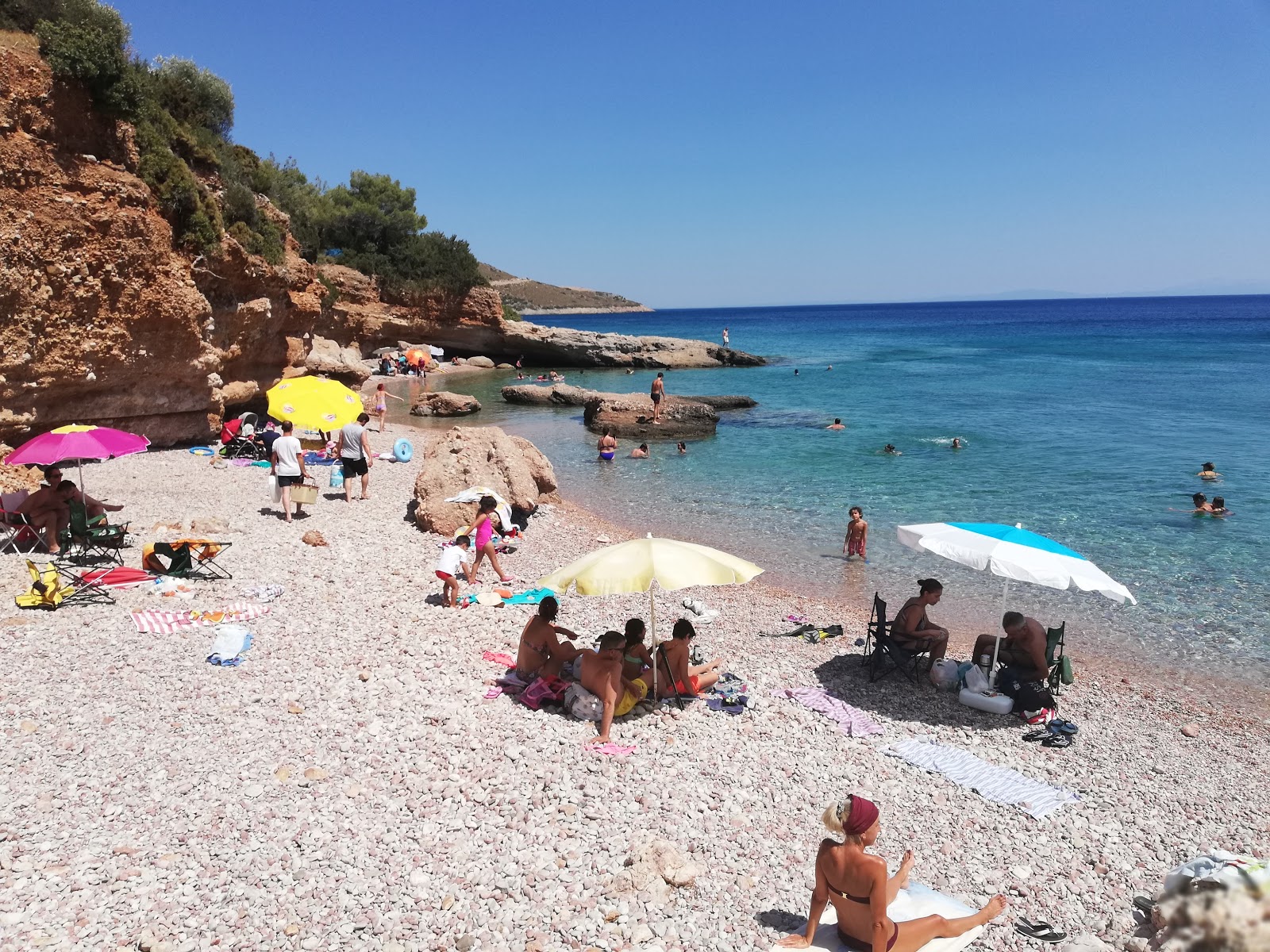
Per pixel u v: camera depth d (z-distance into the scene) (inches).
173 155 896.3
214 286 960.9
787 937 219.5
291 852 253.8
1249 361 2701.8
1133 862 276.5
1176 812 310.7
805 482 961.5
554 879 246.7
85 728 320.2
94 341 776.9
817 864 215.9
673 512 820.6
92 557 519.2
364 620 453.7
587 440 1285.7
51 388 753.0
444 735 329.7
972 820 296.4
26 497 561.6
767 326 6815.9
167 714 335.3
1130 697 426.6
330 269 2185.0
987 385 2049.7
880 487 927.0
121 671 370.9
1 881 233.0
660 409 1346.0
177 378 890.1
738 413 1551.4
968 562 364.2
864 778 321.4
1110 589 340.2
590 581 338.0
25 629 407.8
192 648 400.8
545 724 343.9
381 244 2395.4
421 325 2364.7
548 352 2571.4
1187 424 1368.1
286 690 362.3
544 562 609.3
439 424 1418.6
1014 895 255.9
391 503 749.3
